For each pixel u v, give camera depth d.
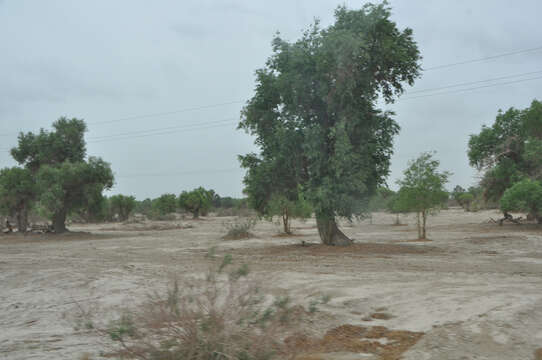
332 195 20.78
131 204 83.38
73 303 10.17
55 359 5.81
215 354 5.23
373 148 21.83
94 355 5.99
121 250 25.31
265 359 5.41
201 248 25.41
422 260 16.91
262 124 23.48
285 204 34.22
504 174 43.53
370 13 21.52
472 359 5.43
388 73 22.91
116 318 8.32
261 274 11.95
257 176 23.80
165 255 21.48
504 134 44.34
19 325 8.31
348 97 21.58
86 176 42.16
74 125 46.19
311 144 21.05
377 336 6.68
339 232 23.52
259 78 23.42
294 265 15.77
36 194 43.84
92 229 57.03
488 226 39.41
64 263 18.64
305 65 21.73
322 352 5.95
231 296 5.72
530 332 6.40
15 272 15.89
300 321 7.14
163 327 5.36
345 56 20.22
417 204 27.03
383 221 57.88
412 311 8.04
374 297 9.38
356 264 15.88
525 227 35.84
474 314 7.40
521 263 15.63
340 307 8.57
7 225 45.66
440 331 6.55
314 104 23.00
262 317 5.62
